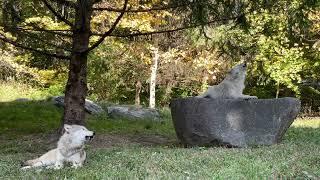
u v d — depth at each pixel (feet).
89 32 36.63
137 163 23.79
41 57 51.78
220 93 36.11
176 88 89.20
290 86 70.95
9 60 80.64
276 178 19.94
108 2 58.75
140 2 58.95
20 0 41.88
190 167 22.63
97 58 68.95
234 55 45.96
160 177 19.71
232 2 35.42
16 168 23.17
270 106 34.86
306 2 34.73
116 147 34.76
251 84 86.28
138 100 85.25
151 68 79.05
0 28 58.95
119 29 64.39
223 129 34.24
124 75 83.87
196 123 34.71
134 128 50.24
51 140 36.83
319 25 67.26
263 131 34.58
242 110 34.50
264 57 69.87
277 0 35.96
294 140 37.35
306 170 21.54
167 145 37.32
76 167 23.18
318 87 84.79
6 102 69.67
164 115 65.62
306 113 84.74
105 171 21.48
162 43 79.77
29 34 37.14
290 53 69.51
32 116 56.44
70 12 50.72
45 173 21.62
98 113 61.72
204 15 34.73
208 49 75.97
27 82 89.66
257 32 64.08
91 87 85.30
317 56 73.56
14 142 37.04
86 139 24.36
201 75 82.69
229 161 24.16
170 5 35.68
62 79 85.87
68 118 36.63
